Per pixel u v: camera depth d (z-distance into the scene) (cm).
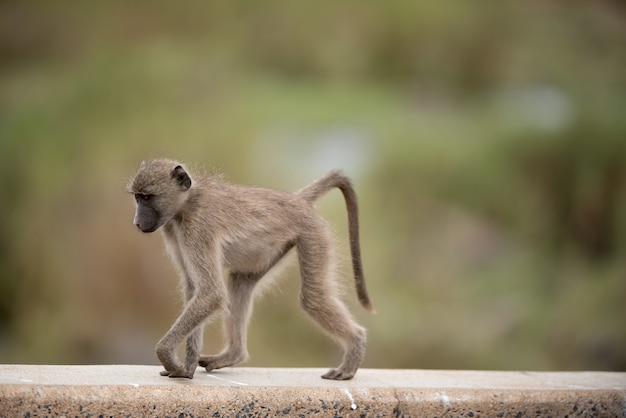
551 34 5806
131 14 5712
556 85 5484
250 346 3206
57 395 1096
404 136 4284
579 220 4319
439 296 3675
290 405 1157
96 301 3556
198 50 5166
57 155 3900
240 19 5778
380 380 1276
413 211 4025
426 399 1200
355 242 1399
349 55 5769
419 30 5891
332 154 4066
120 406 1110
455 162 4234
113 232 3616
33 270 3653
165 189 1204
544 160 4397
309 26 5794
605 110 4491
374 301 3488
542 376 1361
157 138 3925
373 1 5900
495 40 5878
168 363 1174
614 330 3453
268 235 1261
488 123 4609
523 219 4241
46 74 5166
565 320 3550
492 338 3503
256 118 4122
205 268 1201
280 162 3928
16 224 3744
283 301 3247
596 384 1301
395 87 5738
